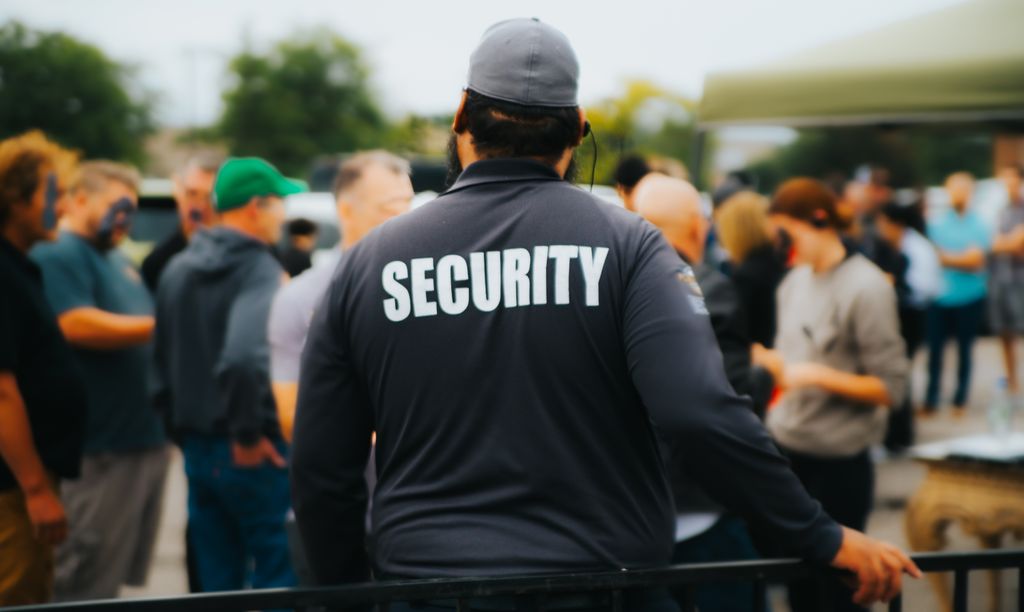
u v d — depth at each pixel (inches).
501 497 69.6
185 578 205.8
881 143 1053.8
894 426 290.7
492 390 69.8
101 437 153.3
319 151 2138.3
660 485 73.5
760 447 66.9
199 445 150.8
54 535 115.6
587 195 73.2
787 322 155.6
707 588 116.9
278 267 152.1
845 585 73.5
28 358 115.0
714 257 295.3
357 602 66.9
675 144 1138.0
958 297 355.9
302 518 77.0
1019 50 185.9
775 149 1221.1
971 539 211.0
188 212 190.1
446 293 70.9
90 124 1761.8
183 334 151.1
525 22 74.5
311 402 74.8
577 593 70.1
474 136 74.3
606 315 69.6
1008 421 169.6
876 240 278.7
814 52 216.4
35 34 1775.3
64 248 153.0
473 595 66.4
